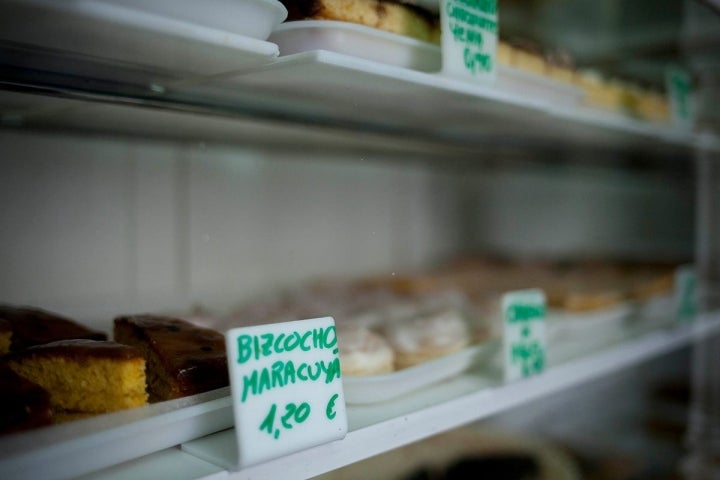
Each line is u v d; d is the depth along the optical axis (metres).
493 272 1.54
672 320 1.34
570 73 1.04
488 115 0.95
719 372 1.39
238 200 1.28
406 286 1.31
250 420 0.51
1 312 0.70
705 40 1.28
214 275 1.24
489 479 0.91
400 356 0.83
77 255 1.03
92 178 1.05
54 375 0.60
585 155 1.57
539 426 1.17
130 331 0.70
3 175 0.94
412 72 0.67
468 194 1.87
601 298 1.23
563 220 2.03
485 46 0.77
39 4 0.43
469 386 0.82
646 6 1.10
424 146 1.35
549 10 1.11
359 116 0.96
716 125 1.38
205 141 1.20
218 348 0.65
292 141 1.24
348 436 0.61
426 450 0.90
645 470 1.11
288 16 0.65
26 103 0.77
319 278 1.41
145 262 1.12
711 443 1.25
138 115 0.87
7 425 0.49
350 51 0.65
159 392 0.62
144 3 0.49
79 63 0.61
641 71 1.38
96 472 0.53
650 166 1.73
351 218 1.54
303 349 0.56
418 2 0.72
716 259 1.56
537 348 0.89
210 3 0.52
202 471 0.53
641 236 1.80
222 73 0.64
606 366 1.04
